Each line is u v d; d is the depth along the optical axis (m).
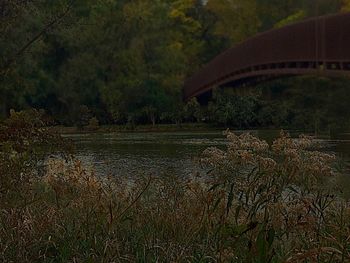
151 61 60.38
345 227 4.78
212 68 56.25
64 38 54.25
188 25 73.88
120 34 59.78
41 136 10.22
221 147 29.38
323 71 37.72
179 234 5.41
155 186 9.27
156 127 54.25
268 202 5.04
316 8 63.09
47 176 10.98
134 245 5.28
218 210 5.69
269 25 71.81
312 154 5.70
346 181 9.48
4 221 5.81
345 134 35.03
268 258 3.91
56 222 5.91
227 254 4.39
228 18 72.38
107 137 42.50
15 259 4.86
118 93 55.91
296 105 49.91
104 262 4.71
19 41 19.22
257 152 6.26
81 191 9.06
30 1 12.49
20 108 49.59
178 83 61.25
